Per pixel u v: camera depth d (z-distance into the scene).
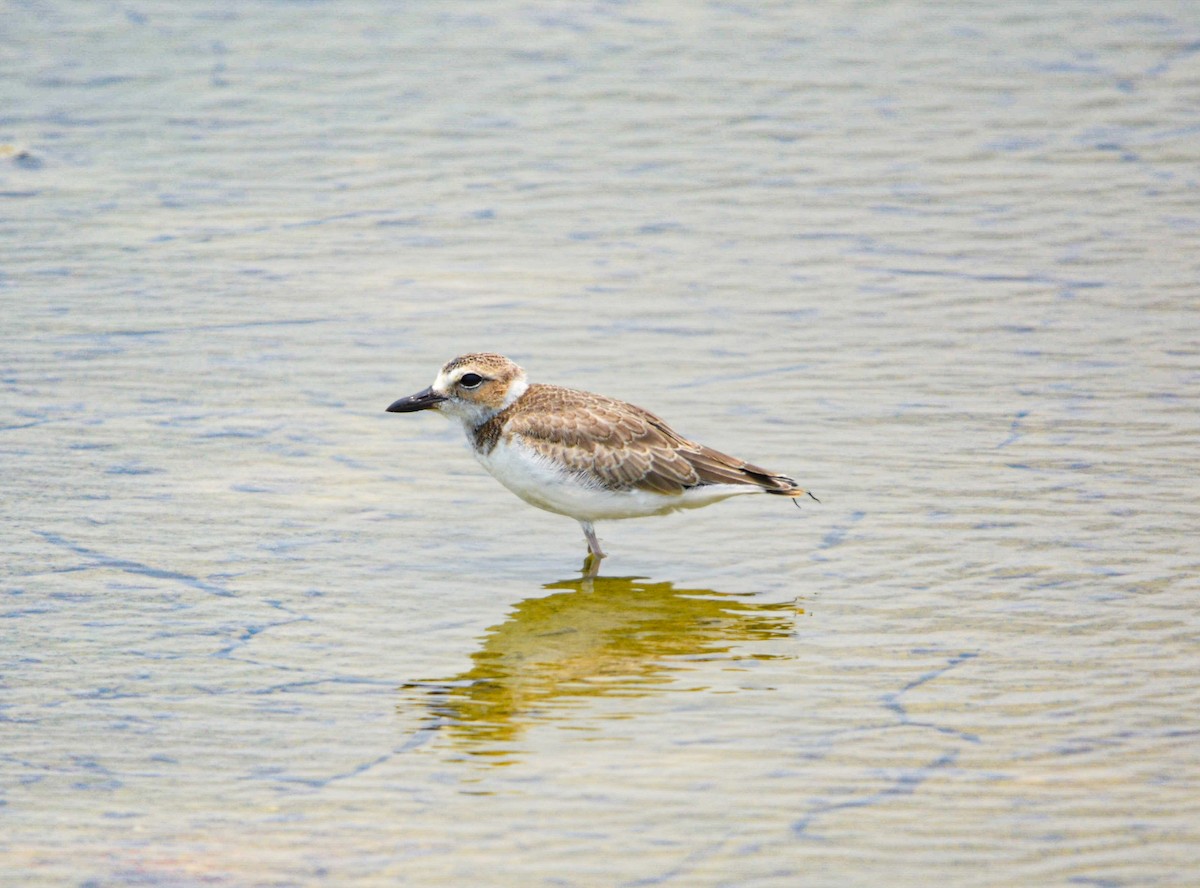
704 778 10.48
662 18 31.08
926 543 14.08
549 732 11.15
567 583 13.72
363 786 10.42
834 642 12.47
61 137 25.17
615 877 9.38
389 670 12.07
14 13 30.70
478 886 9.29
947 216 22.45
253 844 9.74
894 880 9.34
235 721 11.26
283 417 16.78
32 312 19.23
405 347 18.53
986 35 29.91
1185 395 16.91
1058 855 9.56
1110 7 31.31
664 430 14.34
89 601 12.95
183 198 23.09
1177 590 13.03
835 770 10.56
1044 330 18.81
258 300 19.81
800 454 15.84
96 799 10.24
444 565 13.97
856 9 31.55
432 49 29.31
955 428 16.36
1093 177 23.62
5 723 11.12
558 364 18.06
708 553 14.26
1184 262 20.62
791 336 18.84
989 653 12.17
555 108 26.69
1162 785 10.30
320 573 13.65
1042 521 14.34
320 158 24.61
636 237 21.95
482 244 21.70
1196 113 25.89
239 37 29.78
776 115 26.33
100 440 16.05
